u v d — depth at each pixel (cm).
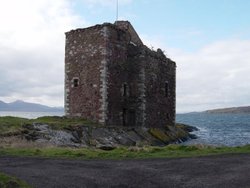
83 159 1644
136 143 2923
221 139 4469
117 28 3412
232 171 1291
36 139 2434
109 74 3281
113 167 1420
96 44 3297
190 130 6250
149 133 3456
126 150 1906
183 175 1251
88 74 3328
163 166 1424
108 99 3256
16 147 2019
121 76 3453
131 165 1460
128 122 3547
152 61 3666
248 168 1341
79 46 3416
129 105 3547
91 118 3275
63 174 1285
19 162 1559
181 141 3906
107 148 2159
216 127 8019
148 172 1309
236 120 13200
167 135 3688
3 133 2377
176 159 1595
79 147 2323
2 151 1861
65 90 3484
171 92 4041
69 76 3469
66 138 2616
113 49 3350
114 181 1177
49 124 2811
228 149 1892
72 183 1148
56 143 2412
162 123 3831
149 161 1559
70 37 3488
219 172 1282
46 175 1266
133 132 3266
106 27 3262
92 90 3284
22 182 1116
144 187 1100
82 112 3341
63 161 1584
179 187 1093
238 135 5272
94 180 1191
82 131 2839
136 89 3534
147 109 3538
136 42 3809
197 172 1293
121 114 3444
